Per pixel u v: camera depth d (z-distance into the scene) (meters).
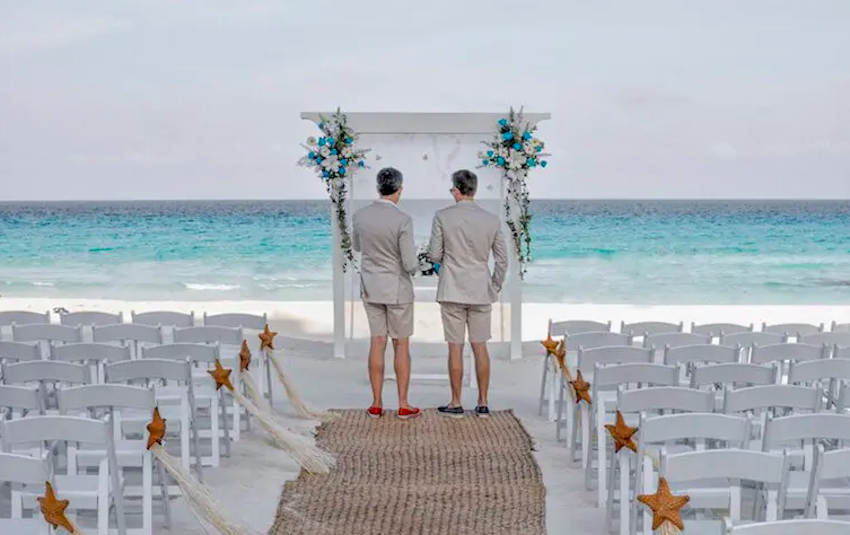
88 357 5.62
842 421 3.94
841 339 6.71
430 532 4.48
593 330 7.22
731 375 5.06
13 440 3.86
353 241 6.86
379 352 6.88
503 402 7.66
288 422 6.73
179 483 4.26
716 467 3.40
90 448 4.88
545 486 5.34
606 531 4.61
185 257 29.92
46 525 3.48
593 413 5.27
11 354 5.80
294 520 4.65
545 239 33.28
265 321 7.25
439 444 6.13
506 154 8.12
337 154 8.12
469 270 6.66
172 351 5.67
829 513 4.82
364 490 5.14
